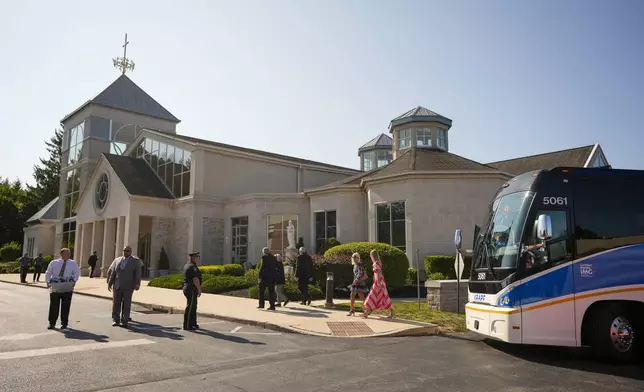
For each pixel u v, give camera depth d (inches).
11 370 276.8
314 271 724.0
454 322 472.7
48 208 1854.1
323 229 1052.5
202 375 269.7
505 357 334.6
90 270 1274.6
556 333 324.8
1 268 1551.4
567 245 338.3
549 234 319.9
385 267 713.0
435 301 560.7
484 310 350.9
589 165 1205.1
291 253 822.5
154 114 1657.2
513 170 1338.6
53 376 263.7
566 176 353.4
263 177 1304.1
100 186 1337.4
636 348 327.9
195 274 448.8
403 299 705.0
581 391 249.4
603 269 335.6
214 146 1206.3
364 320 475.8
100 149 1529.3
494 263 353.7
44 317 507.8
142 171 1315.2
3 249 1932.8
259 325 466.0
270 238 1095.6
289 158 1509.6
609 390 252.2
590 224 343.9
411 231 885.2
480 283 367.2
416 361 314.8
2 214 2349.9
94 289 855.7
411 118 1181.1
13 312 546.3
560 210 344.2
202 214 1160.8
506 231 354.0
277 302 617.6
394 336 414.6
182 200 1184.8
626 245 342.0
